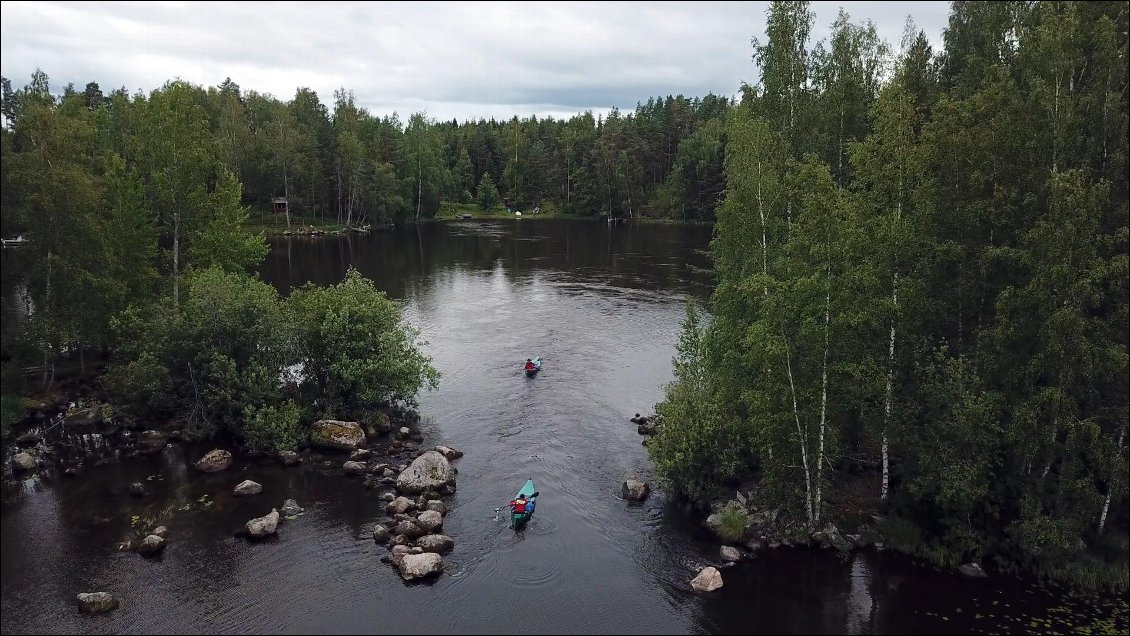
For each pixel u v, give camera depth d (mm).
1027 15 43969
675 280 102000
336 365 46750
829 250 32469
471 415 50812
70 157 48844
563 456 44156
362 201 161375
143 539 34000
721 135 178875
